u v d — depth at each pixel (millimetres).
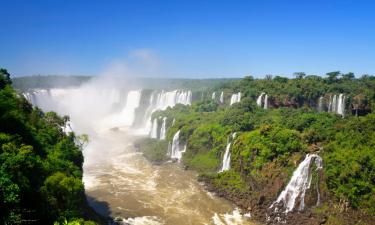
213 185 72625
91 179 76188
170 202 64312
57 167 49281
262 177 66500
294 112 93062
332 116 79750
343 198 55125
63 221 39594
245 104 101750
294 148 65812
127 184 73688
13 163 37656
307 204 59406
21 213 34250
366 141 59719
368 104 98000
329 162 58969
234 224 55906
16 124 49781
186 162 89562
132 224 54531
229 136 83938
